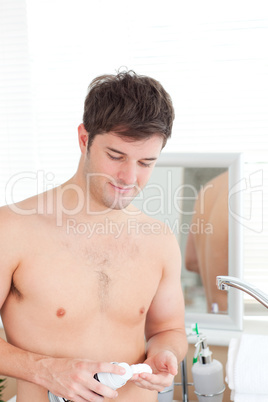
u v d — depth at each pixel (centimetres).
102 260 101
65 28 170
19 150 178
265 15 151
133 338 105
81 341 98
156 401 114
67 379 87
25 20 172
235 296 147
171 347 107
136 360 106
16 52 175
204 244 148
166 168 148
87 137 93
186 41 158
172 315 115
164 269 112
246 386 110
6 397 171
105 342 101
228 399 146
